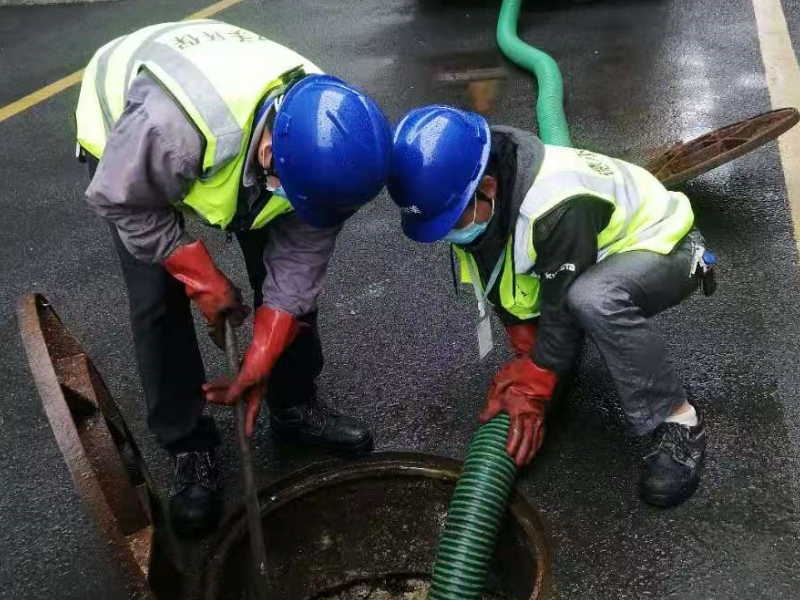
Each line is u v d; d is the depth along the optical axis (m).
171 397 2.25
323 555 2.60
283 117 1.65
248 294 3.41
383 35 5.94
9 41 6.53
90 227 4.00
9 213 4.18
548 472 2.47
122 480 1.89
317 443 2.60
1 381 3.06
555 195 2.04
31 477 2.64
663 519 2.30
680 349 2.84
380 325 3.14
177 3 7.06
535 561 2.20
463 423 2.68
